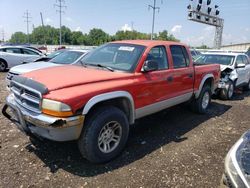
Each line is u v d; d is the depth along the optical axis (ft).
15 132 16.08
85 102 11.32
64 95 10.94
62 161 12.84
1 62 48.14
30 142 14.69
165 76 16.16
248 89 37.06
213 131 18.26
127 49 15.57
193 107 21.85
